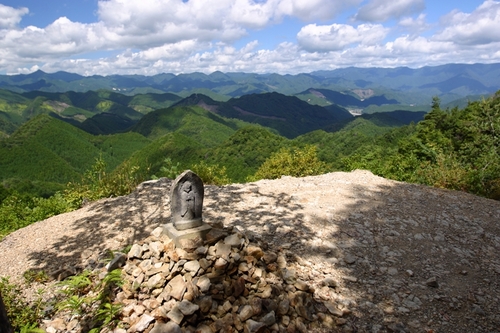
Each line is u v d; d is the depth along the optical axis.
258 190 8.84
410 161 14.23
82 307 4.02
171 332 3.21
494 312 4.32
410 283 4.91
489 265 5.49
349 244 5.93
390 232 6.45
